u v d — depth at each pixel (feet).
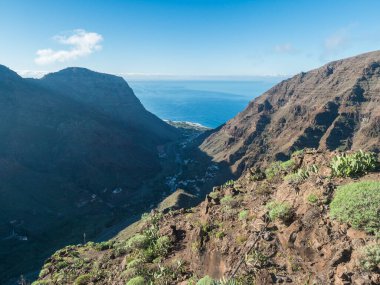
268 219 60.70
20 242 565.94
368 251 41.65
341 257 44.75
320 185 57.67
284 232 54.85
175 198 531.91
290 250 52.49
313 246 49.75
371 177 56.44
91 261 118.01
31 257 522.88
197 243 69.87
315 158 73.46
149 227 100.48
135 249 87.86
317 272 46.83
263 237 57.26
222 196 88.28
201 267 66.54
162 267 71.67
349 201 49.16
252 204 73.46
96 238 557.74
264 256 53.88
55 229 629.10
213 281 56.49
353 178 57.98
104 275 90.89
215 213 75.97
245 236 61.67
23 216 640.17
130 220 600.80
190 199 542.98
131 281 70.13
